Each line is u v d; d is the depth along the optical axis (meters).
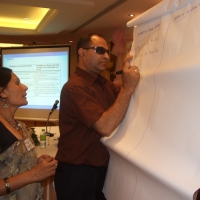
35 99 3.13
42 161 1.17
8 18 5.64
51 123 3.95
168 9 0.88
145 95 0.99
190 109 0.73
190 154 0.70
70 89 1.40
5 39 6.99
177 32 0.84
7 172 1.10
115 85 1.73
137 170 0.97
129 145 1.01
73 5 3.98
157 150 0.84
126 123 1.11
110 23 5.22
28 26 6.14
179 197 0.72
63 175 1.51
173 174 0.73
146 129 0.95
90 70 1.56
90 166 1.46
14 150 1.12
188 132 0.72
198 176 0.65
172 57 0.84
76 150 1.46
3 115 1.19
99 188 1.49
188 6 0.82
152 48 0.98
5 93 1.17
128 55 1.17
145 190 0.93
